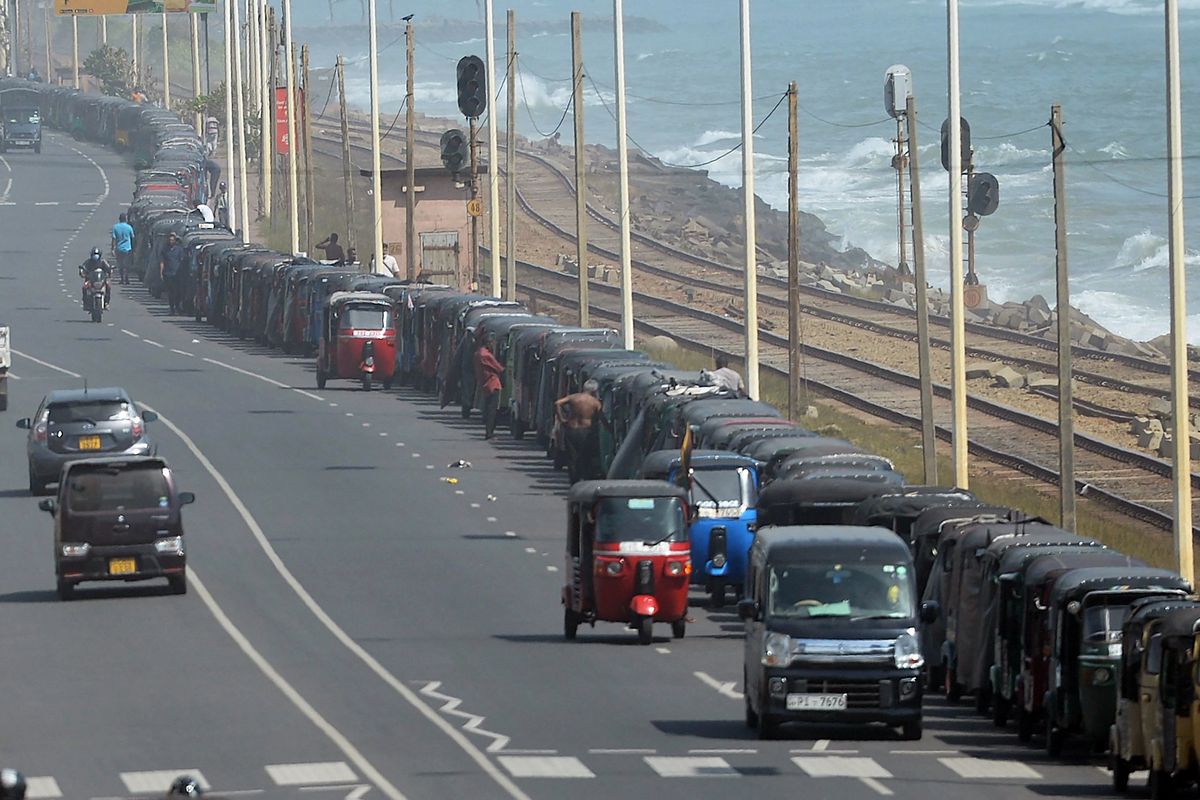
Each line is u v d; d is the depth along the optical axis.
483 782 76.88
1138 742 76.44
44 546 138.25
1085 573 85.75
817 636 86.50
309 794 74.88
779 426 139.00
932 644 103.00
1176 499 128.50
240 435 182.62
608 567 107.94
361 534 141.00
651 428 148.12
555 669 101.81
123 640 108.50
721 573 120.56
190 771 78.88
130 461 120.75
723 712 92.31
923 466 162.75
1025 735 87.88
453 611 117.38
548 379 175.12
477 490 158.62
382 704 92.56
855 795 75.19
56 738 85.38
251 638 109.19
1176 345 129.88
